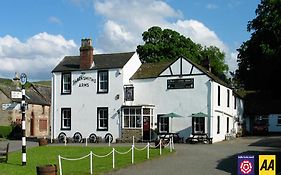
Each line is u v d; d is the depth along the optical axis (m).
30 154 27.81
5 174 19.33
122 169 21.02
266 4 55.53
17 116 57.34
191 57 61.47
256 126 52.62
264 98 59.38
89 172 19.62
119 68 41.66
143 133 40.25
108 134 41.62
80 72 43.50
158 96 40.94
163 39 62.84
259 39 55.56
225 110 43.72
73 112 43.47
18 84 61.31
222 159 24.55
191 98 39.56
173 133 39.16
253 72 58.25
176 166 22.00
